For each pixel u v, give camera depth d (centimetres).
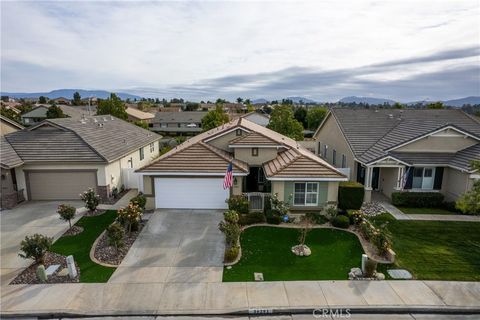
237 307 1020
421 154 2094
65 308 1012
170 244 1454
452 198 2022
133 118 7356
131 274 1206
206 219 1750
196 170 1828
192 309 1012
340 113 2820
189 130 7625
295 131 4512
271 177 1736
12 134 2239
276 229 1634
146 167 1838
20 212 1870
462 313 1023
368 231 1486
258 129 2691
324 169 1783
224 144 2280
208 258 1331
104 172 2072
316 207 1817
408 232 1625
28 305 1027
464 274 1230
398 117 2702
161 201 1900
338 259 1333
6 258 1334
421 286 1147
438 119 2527
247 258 1334
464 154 2009
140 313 995
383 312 1020
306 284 1147
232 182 1802
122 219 1538
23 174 2059
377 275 1198
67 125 2375
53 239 1512
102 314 992
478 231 1639
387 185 2211
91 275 1197
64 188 2097
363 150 2297
